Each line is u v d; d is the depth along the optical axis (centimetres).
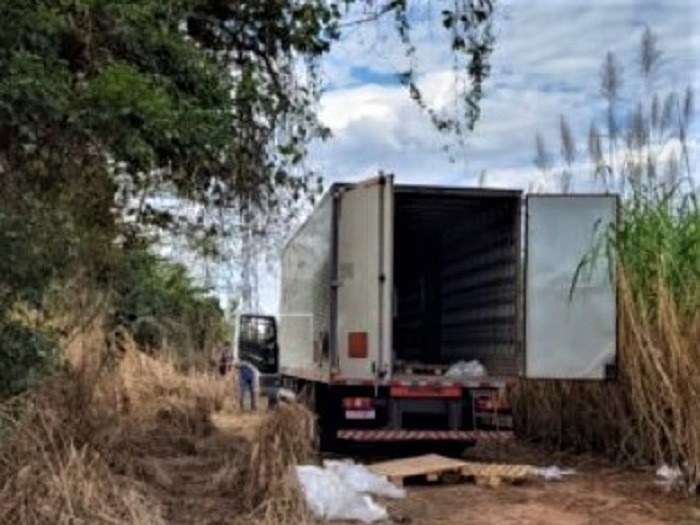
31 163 787
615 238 1109
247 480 859
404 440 1170
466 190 1166
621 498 943
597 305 1121
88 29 782
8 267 747
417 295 1460
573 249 1130
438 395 1172
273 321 2181
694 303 1002
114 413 1041
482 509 891
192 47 874
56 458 702
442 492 985
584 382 1171
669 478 1014
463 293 1355
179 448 1277
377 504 891
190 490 911
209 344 2323
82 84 750
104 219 945
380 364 1152
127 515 695
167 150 815
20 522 638
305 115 1077
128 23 804
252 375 2123
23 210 773
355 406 1166
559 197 1136
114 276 1005
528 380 1198
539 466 1157
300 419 981
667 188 1110
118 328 1297
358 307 1180
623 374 1109
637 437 1146
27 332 769
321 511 815
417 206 1255
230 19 1016
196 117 805
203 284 1377
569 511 882
